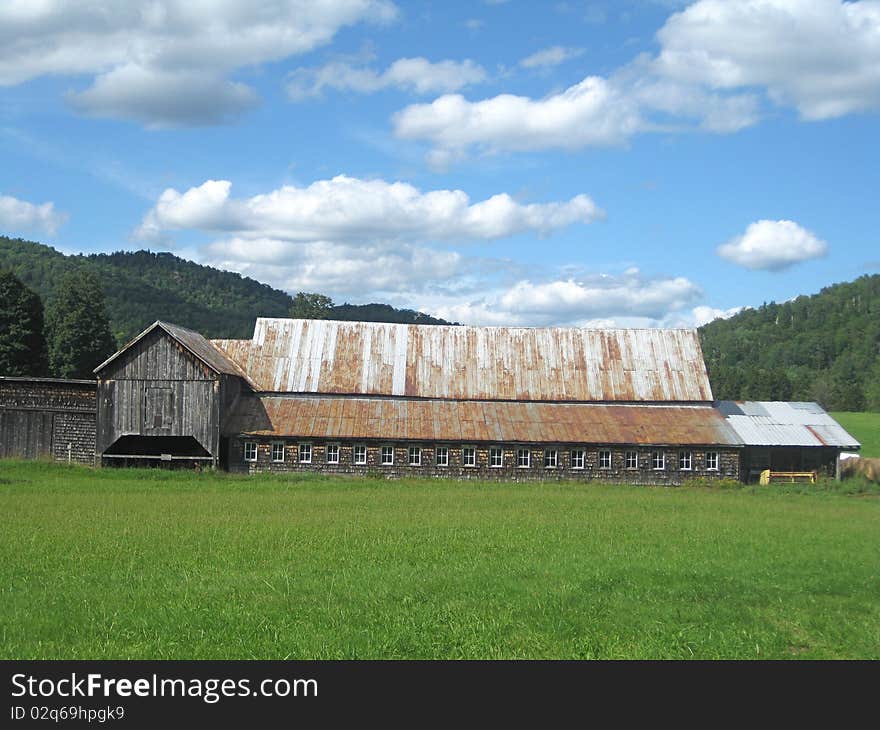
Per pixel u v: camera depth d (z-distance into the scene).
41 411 64.88
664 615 20.64
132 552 27.38
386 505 42.31
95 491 46.94
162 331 63.22
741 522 37.88
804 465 67.81
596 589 23.08
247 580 23.31
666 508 43.62
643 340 73.81
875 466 68.19
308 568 25.05
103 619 19.39
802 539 32.75
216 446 62.22
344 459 63.06
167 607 20.34
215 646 17.81
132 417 63.06
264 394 67.75
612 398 69.19
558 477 63.03
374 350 71.50
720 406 72.00
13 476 53.59
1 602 20.77
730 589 23.48
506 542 30.30
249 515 37.12
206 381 62.78
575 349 72.81
